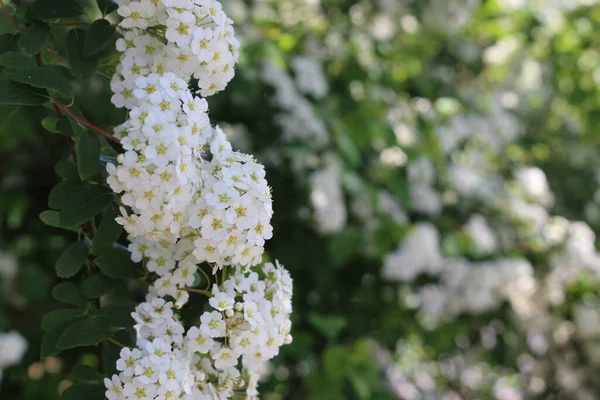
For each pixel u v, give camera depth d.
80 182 0.46
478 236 0.99
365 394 0.82
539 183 1.12
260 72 0.83
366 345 0.85
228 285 0.45
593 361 1.15
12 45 0.49
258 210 0.43
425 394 1.12
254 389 0.48
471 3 1.03
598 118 1.25
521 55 1.15
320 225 0.87
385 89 0.95
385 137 0.86
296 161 0.85
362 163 0.93
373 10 0.97
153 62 0.47
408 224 0.95
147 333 0.45
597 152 1.25
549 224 1.14
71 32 0.48
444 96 1.04
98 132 0.46
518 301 1.12
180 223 0.43
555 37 1.20
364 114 0.89
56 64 0.52
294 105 0.83
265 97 0.86
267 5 0.91
